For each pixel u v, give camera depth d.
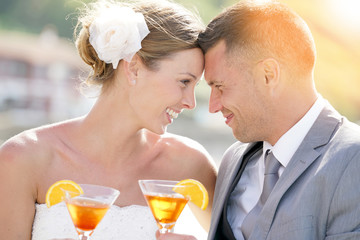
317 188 2.83
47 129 3.46
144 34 3.11
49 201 2.65
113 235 3.25
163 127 3.31
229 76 3.25
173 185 2.73
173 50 3.15
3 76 29.05
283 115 3.19
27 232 3.20
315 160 2.95
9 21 43.88
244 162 3.47
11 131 24.19
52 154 3.36
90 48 3.29
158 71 3.16
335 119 3.09
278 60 3.13
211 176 3.82
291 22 3.17
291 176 2.96
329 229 2.78
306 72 3.18
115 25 3.10
